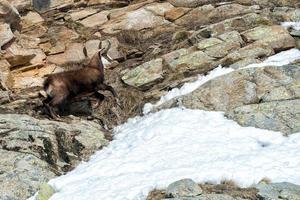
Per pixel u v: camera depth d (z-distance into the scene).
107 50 22.41
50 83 19.20
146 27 25.64
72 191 14.01
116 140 17.66
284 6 25.86
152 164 14.90
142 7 26.66
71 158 16.58
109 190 13.51
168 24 25.78
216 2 26.95
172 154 15.27
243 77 18.94
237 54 21.20
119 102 20.06
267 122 16.70
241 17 23.77
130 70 21.80
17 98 20.20
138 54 23.72
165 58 21.88
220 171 13.58
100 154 16.69
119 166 15.01
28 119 17.92
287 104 17.25
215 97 18.42
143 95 20.38
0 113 18.88
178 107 18.58
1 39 21.55
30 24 24.84
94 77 19.75
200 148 15.47
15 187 14.41
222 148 15.34
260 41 21.86
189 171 13.81
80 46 23.88
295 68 19.03
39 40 23.72
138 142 16.64
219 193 12.78
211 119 17.41
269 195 12.34
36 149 16.36
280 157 14.47
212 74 20.34
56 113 19.38
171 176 13.66
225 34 22.47
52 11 26.67
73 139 17.33
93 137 17.72
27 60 21.94
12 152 15.99
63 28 25.08
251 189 12.88
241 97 18.25
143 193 13.09
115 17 26.20
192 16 25.86
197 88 19.06
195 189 12.65
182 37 23.94
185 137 16.33
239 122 17.00
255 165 13.99
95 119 19.52
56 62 22.98
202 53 21.69
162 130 16.97
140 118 19.14
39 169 15.38
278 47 21.73
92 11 26.70
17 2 25.12
